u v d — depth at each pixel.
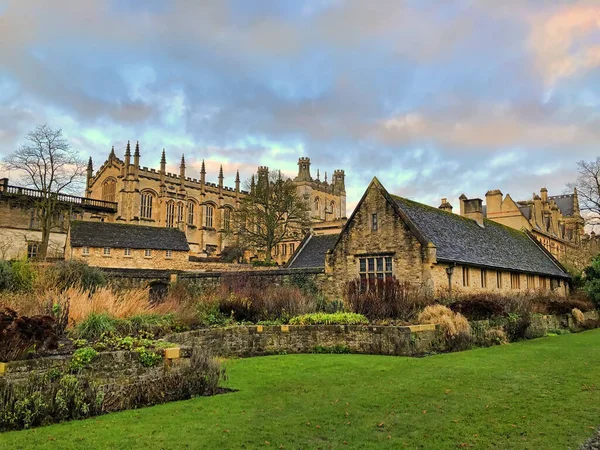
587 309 29.91
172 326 15.57
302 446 6.68
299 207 68.69
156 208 80.31
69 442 6.87
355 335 16.64
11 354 8.52
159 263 45.62
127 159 76.62
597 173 50.41
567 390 9.86
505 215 55.12
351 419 7.91
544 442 6.80
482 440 6.89
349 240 26.73
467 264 25.86
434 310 17.72
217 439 6.97
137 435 7.17
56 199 53.88
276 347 16.98
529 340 20.47
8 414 7.65
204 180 87.44
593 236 58.75
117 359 9.21
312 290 27.33
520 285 32.38
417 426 7.53
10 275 21.62
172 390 9.70
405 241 24.53
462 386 10.26
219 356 15.30
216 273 30.50
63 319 12.22
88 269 26.98
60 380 8.41
